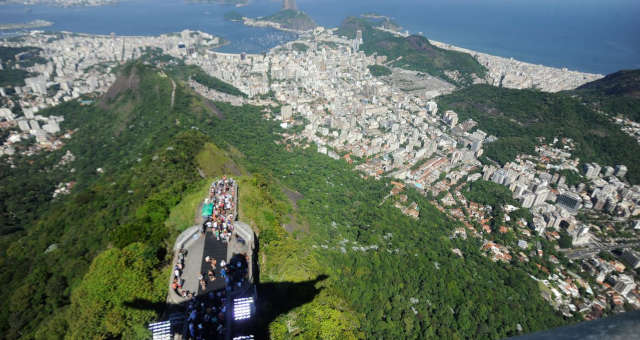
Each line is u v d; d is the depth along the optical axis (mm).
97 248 96375
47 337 64688
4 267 101938
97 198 127562
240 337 55969
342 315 78625
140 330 61281
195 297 63406
